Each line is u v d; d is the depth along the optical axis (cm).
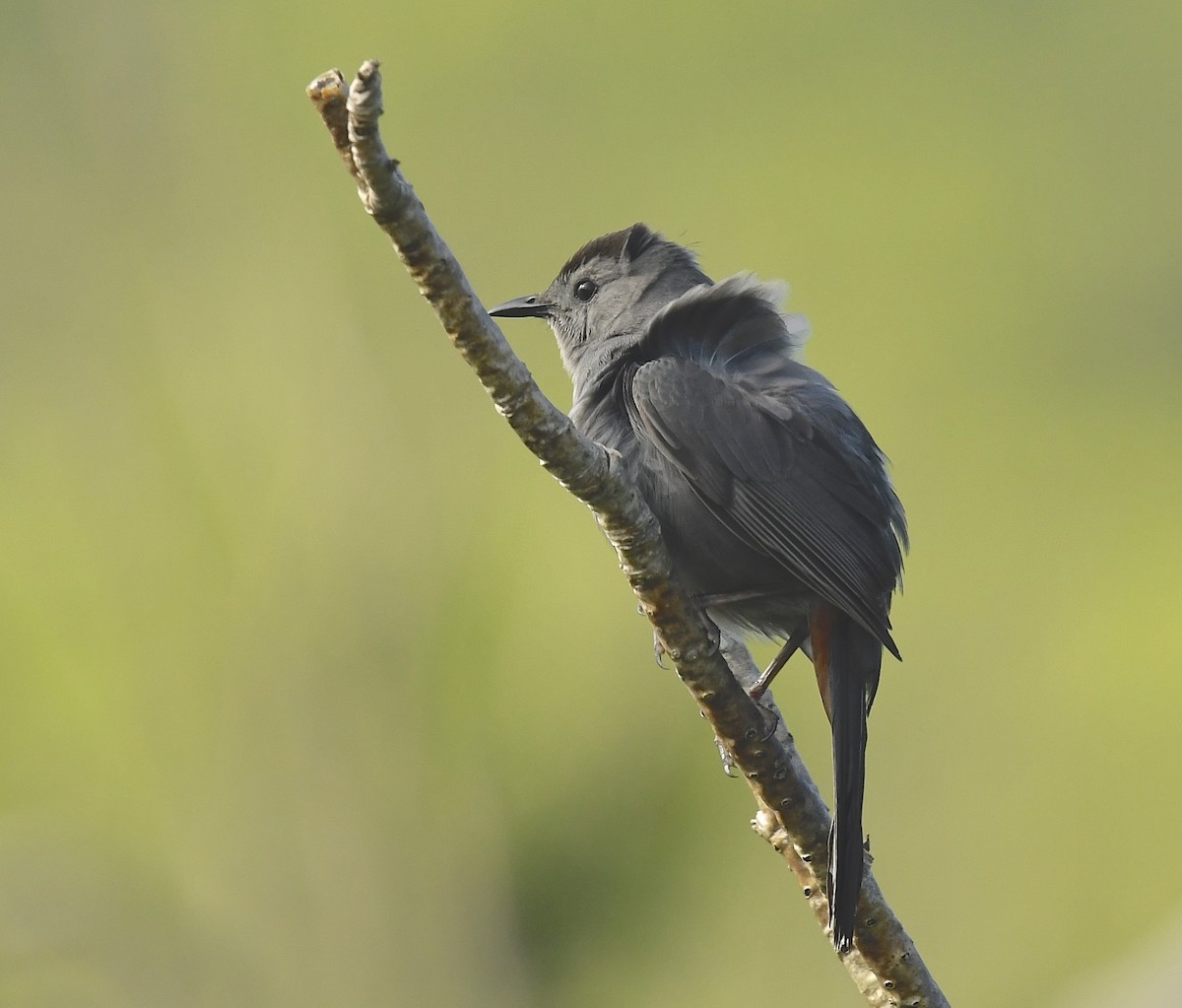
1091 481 1806
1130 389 1903
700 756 1363
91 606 1500
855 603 601
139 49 1684
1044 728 1552
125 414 1578
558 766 1388
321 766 1428
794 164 1805
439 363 1507
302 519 1474
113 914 1340
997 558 1686
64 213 1658
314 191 1628
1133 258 1977
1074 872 1448
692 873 1370
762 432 614
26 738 1471
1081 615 1662
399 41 1727
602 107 1777
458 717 1410
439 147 1739
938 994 491
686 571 641
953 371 1766
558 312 786
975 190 1853
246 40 1702
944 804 1479
